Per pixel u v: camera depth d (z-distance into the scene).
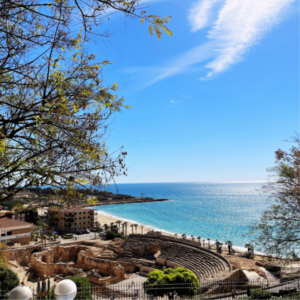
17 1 6.40
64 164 7.56
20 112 7.50
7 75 7.38
